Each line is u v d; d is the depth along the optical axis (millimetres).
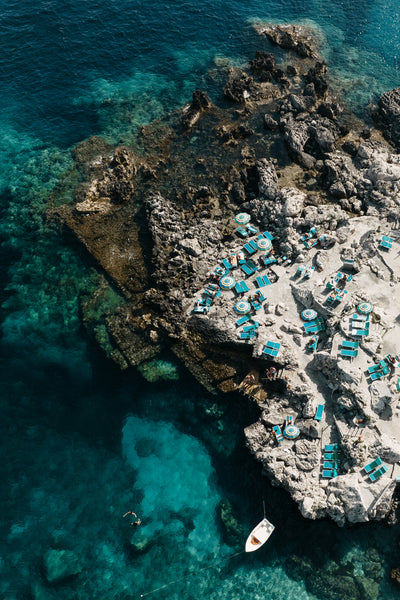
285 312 55906
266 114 79875
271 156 74000
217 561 45312
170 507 48375
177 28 100062
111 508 48281
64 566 44844
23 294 63188
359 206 65250
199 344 56062
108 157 76688
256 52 90250
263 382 52750
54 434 52438
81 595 43562
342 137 75875
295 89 84750
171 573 44812
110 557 45625
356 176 68250
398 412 47844
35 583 43875
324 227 62000
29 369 57000
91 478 49875
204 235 64000
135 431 52812
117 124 82562
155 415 53656
